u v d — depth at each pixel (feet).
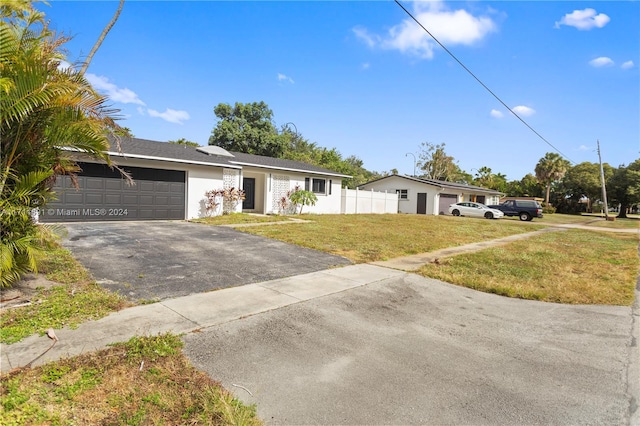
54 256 22.68
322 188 77.36
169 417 8.74
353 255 31.09
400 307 18.24
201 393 9.78
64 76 16.30
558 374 11.90
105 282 18.83
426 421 9.19
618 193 152.76
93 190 40.73
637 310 18.93
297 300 18.03
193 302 16.83
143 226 39.45
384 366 11.98
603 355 13.46
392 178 114.01
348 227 52.11
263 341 13.30
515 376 11.68
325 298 18.67
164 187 47.09
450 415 9.47
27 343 11.87
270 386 10.45
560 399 10.41
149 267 22.40
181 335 13.20
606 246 46.01
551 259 33.73
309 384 10.66
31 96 14.74
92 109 17.21
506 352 13.51
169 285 19.19
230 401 9.44
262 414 9.18
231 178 56.24
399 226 58.90
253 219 52.80
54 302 15.43
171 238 32.83
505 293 21.49
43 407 8.74
